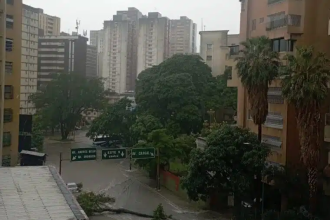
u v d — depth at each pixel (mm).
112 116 64375
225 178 32562
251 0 38312
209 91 67438
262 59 30172
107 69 131250
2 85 42812
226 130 32844
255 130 36438
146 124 51844
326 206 29234
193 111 58656
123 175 50531
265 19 35719
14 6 44594
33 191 18703
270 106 34188
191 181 33125
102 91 81625
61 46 114188
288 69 27375
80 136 87125
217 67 82062
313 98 25938
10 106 44938
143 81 66188
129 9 144125
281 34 33031
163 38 123812
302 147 26922
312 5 32312
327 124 30141
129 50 130375
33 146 58125
